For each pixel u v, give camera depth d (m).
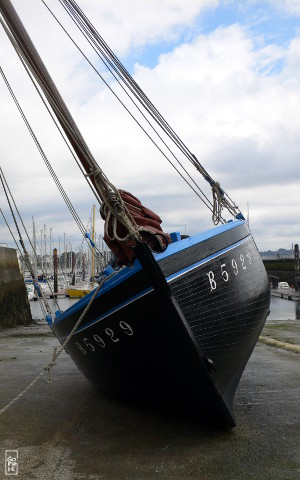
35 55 4.05
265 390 6.34
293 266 59.56
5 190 5.70
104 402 5.84
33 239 31.31
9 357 10.34
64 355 10.56
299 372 7.66
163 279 3.85
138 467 3.73
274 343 11.27
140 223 4.16
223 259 4.67
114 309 4.29
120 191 4.31
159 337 4.14
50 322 6.73
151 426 4.77
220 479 3.47
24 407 5.71
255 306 5.25
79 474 3.62
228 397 4.63
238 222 5.62
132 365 4.63
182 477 3.52
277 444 4.18
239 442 4.25
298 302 38.38
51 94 4.06
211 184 6.56
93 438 4.45
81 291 41.00
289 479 3.45
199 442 4.27
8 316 20.91
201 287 4.28
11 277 22.03
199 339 4.19
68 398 6.15
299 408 5.40
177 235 4.59
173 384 4.48
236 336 4.74
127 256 4.10
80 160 4.22
